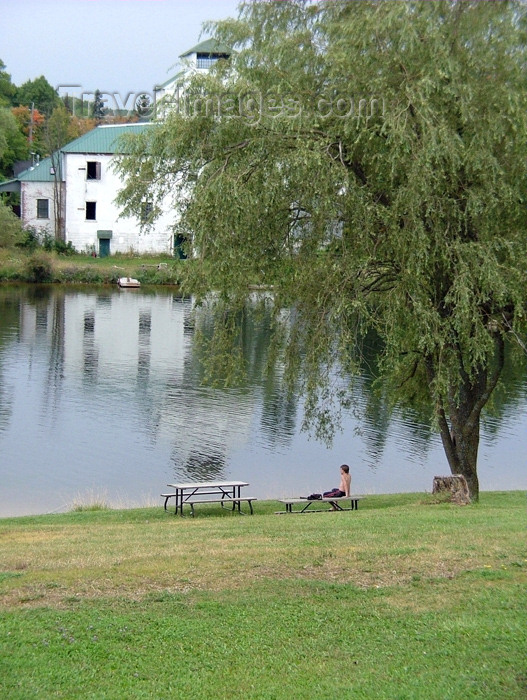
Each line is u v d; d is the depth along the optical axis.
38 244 73.19
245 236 15.30
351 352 16.25
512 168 15.14
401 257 15.05
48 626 7.66
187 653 7.27
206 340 17.70
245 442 24.98
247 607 8.26
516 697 6.48
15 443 24.11
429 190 14.44
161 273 70.69
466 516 13.43
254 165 15.13
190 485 16.83
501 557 9.88
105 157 73.56
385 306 15.88
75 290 66.12
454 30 14.95
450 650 7.30
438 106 14.73
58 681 6.71
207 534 12.02
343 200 14.95
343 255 15.40
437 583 8.98
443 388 15.58
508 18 14.99
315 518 13.77
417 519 13.05
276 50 15.54
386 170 15.02
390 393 20.39
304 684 6.78
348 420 28.14
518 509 14.88
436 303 15.95
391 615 8.09
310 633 7.71
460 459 17.58
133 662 7.09
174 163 16.33
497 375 17.30
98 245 74.62
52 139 76.62
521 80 14.98
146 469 21.92
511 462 23.98
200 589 8.75
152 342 43.91
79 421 27.00
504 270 15.04
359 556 9.97
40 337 44.22
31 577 9.08
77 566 9.57
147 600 8.39
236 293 16.75
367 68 14.94
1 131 77.25
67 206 73.81
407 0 14.82
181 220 16.55
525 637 7.48
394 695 6.55
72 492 19.77
